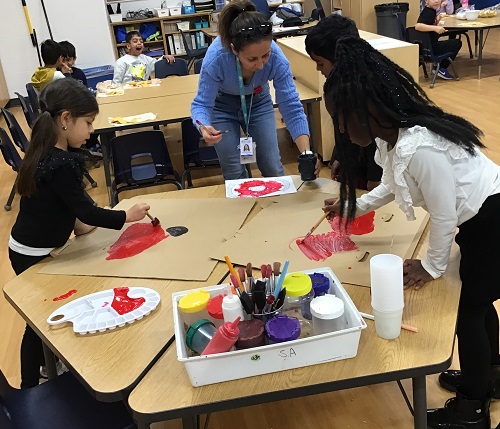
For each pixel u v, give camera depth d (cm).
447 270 144
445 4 734
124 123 363
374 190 163
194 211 193
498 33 886
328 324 114
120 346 125
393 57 374
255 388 108
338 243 160
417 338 118
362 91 123
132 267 160
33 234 175
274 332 112
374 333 121
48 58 494
